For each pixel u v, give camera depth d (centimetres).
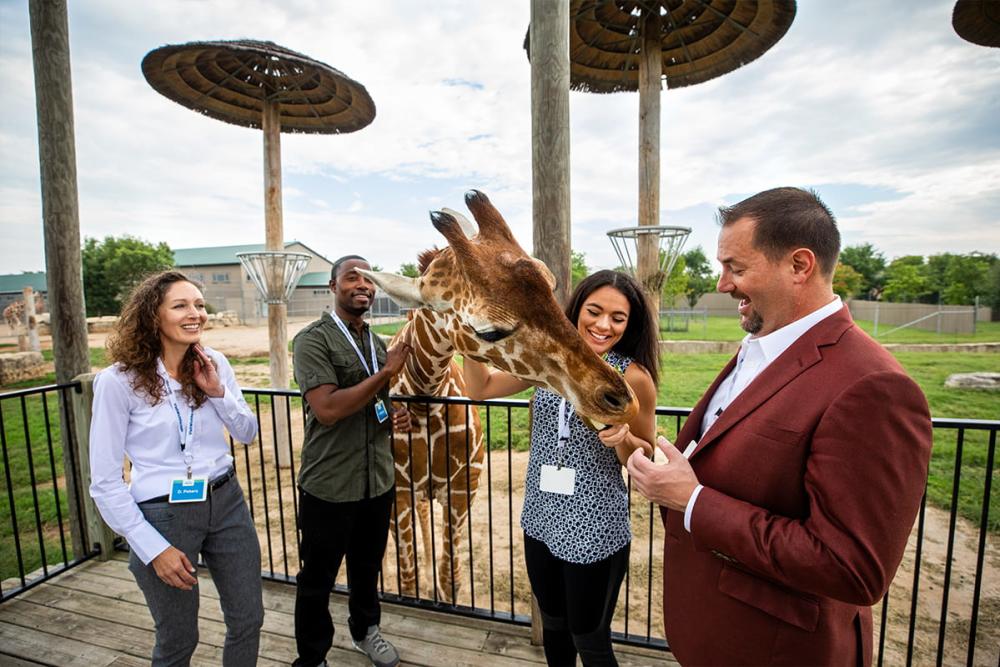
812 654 121
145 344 188
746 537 117
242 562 207
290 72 576
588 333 181
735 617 131
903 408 106
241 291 4225
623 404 148
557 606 194
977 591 227
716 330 2559
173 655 195
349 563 258
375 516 251
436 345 270
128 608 309
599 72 664
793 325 130
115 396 183
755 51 589
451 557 311
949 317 2709
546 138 245
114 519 178
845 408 109
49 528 477
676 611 148
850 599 107
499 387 231
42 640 281
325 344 232
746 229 128
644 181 551
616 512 187
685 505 129
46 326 2441
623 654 270
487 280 156
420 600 305
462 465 336
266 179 594
